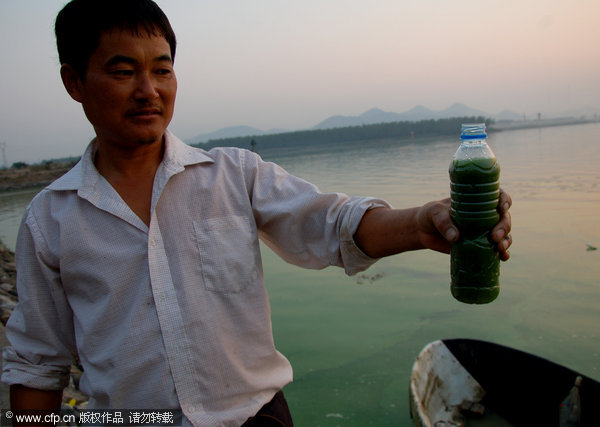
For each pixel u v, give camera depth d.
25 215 1.30
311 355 5.44
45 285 1.31
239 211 1.33
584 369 4.65
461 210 1.05
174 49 1.30
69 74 1.27
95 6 1.15
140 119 1.20
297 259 1.38
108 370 1.21
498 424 3.77
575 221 10.11
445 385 4.07
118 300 1.22
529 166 21.56
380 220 1.20
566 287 6.74
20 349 1.34
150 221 1.23
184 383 1.19
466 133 1.06
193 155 1.33
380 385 4.70
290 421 1.40
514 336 5.45
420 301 6.81
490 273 1.07
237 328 1.26
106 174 1.31
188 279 1.22
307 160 46.84
